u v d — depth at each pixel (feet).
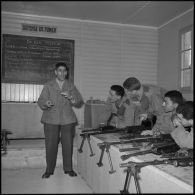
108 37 16.97
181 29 15.20
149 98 11.10
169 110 8.18
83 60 16.52
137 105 10.55
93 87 16.65
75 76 16.38
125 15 15.70
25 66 15.60
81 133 10.21
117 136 9.01
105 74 16.87
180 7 14.32
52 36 16.03
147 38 17.62
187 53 15.06
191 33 14.35
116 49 17.08
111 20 16.62
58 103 10.21
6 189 9.02
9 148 12.80
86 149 10.06
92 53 16.69
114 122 11.37
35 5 14.32
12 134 14.60
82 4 14.15
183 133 6.45
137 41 17.44
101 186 8.21
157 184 5.10
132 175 5.73
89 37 16.65
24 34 15.57
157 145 6.59
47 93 10.14
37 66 15.79
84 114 16.06
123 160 6.27
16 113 14.67
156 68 17.61
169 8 14.48
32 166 12.79
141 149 6.79
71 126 10.50
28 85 15.71
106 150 7.54
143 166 5.46
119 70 17.10
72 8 14.67
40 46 15.83
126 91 10.42
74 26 16.40
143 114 10.35
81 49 16.51
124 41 17.22
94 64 16.71
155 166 5.32
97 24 16.78
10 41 15.33
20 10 15.05
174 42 15.92
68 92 10.21
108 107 11.14
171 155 5.79
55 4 14.20
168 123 8.52
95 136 9.12
